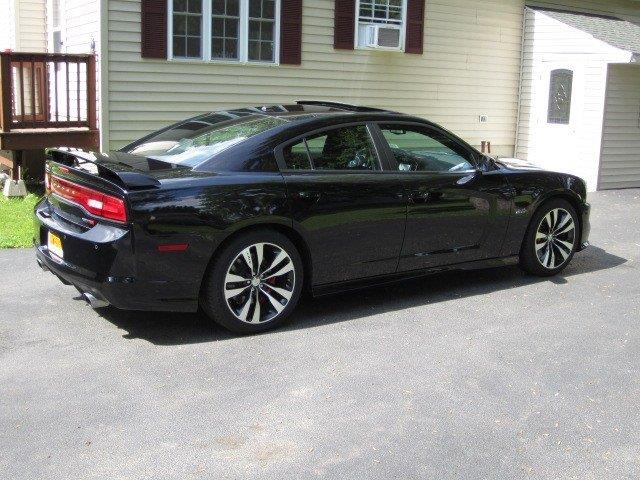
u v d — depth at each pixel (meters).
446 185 5.84
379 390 4.21
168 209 4.62
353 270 5.50
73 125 10.31
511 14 14.29
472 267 6.19
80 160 5.05
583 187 6.79
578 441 3.66
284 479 3.26
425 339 5.06
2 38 14.24
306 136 5.32
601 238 8.73
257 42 11.61
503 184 6.19
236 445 3.56
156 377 4.34
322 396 4.12
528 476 3.33
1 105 9.69
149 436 3.63
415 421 3.84
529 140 14.56
